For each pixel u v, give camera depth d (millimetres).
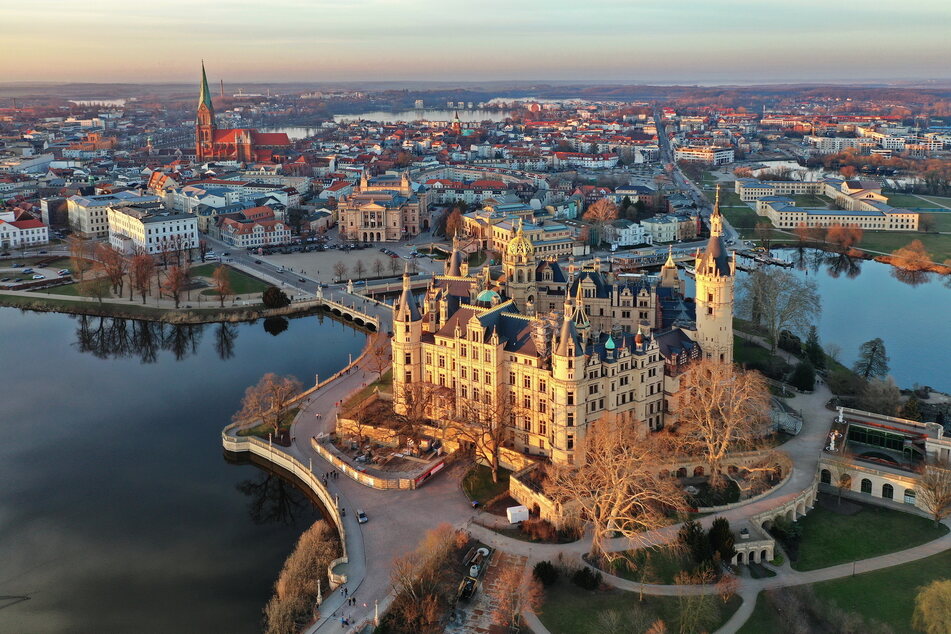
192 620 199750
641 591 196000
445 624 187500
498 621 188250
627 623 185375
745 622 187125
